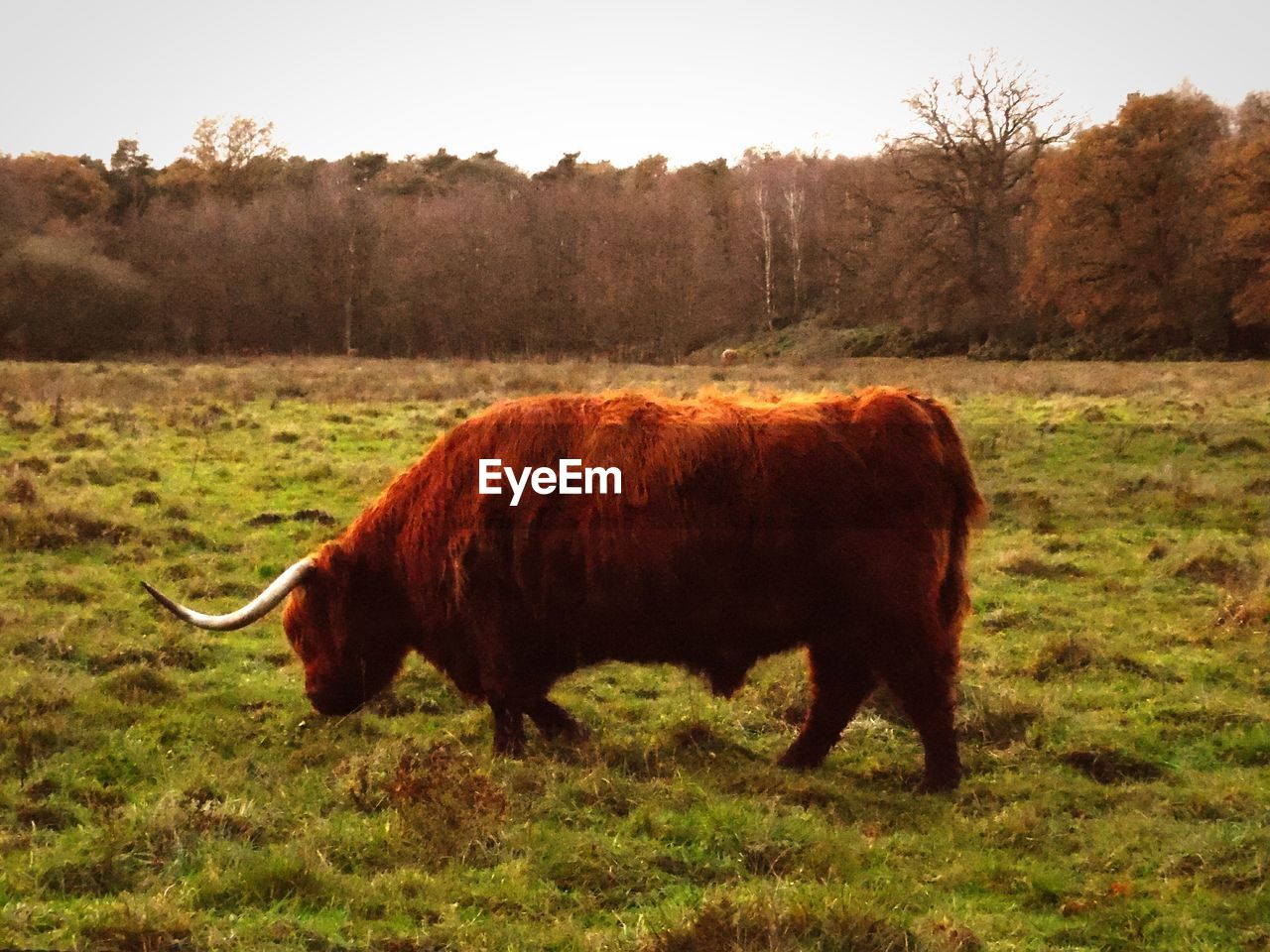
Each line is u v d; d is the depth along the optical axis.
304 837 5.12
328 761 6.45
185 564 10.62
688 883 4.93
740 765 6.66
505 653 6.63
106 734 6.53
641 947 4.22
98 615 9.02
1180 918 4.67
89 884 4.63
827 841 5.23
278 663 8.37
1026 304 57.19
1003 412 22.19
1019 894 4.97
